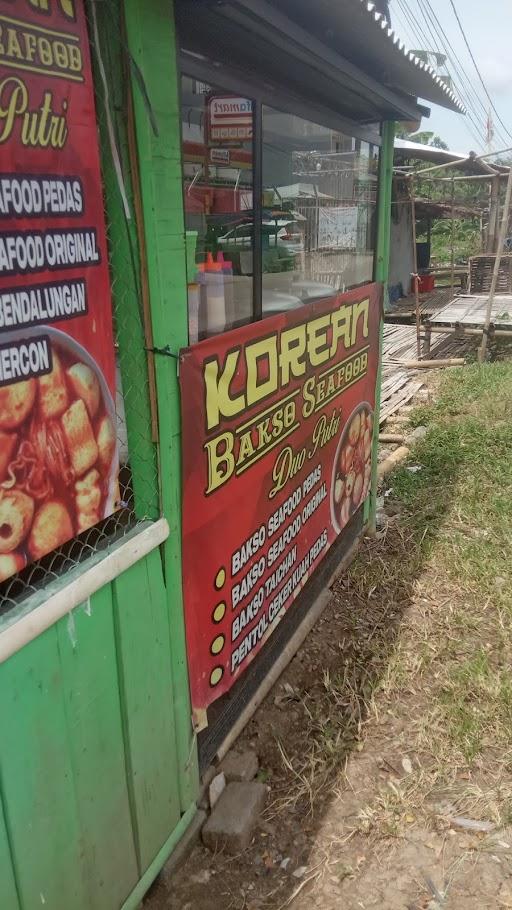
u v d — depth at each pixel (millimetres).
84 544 1878
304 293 3352
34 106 1472
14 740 1606
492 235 13836
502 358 10305
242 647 2865
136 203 1875
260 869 2523
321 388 3504
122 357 2016
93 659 1874
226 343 2406
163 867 2426
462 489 5402
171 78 1926
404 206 16312
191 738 2500
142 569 2080
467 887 2422
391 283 15805
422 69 3242
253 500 2812
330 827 2682
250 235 2674
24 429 1562
